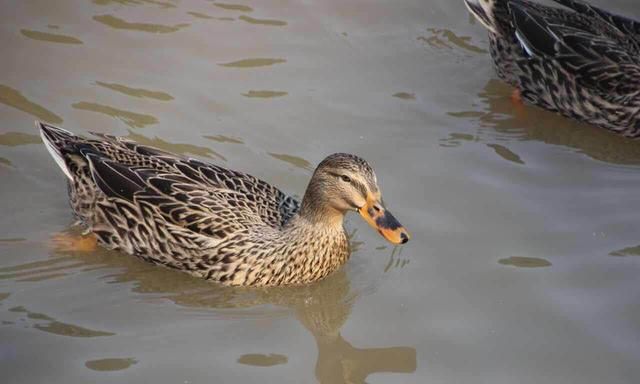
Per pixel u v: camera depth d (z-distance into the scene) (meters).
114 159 13.39
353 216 14.16
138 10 17.39
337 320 12.37
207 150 14.59
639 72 15.81
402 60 17.05
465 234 13.52
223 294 12.84
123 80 15.81
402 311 12.38
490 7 16.66
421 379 11.41
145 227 12.95
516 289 12.64
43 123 13.64
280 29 17.39
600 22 17.05
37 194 13.98
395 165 14.67
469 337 11.95
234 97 15.71
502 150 15.27
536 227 13.68
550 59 16.25
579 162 15.23
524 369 11.50
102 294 12.55
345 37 17.41
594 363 11.57
